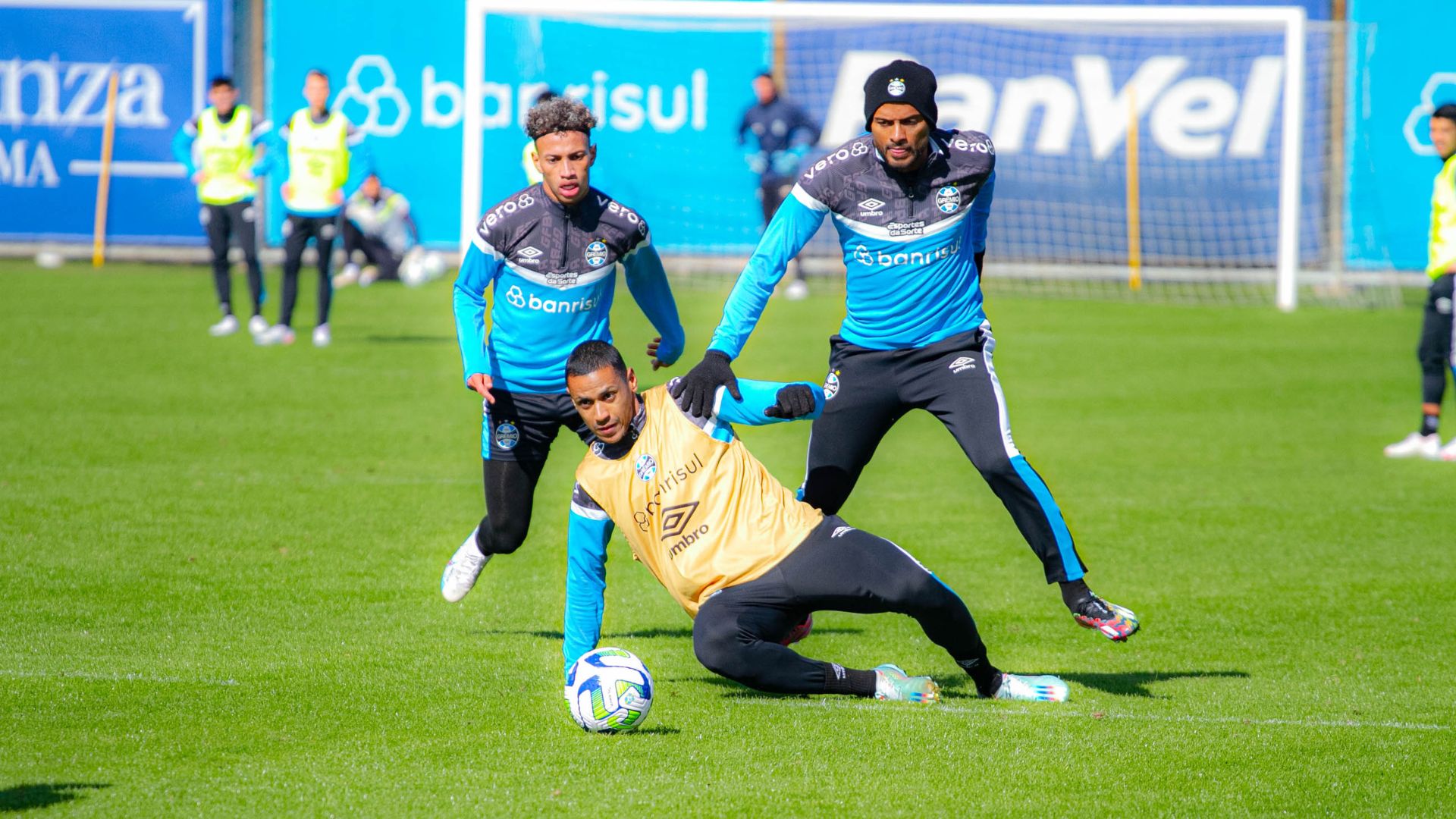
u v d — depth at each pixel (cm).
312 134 4944
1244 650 2041
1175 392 4441
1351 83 6944
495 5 5688
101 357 4612
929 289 1847
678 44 7144
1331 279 7025
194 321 5506
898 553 1614
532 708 1706
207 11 7038
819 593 1580
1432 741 1633
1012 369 4856
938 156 1806
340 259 7744
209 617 2080
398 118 7106
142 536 2542
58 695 1700
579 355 1558
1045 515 1777
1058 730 1655
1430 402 3550
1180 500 3053
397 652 1934
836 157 1827
